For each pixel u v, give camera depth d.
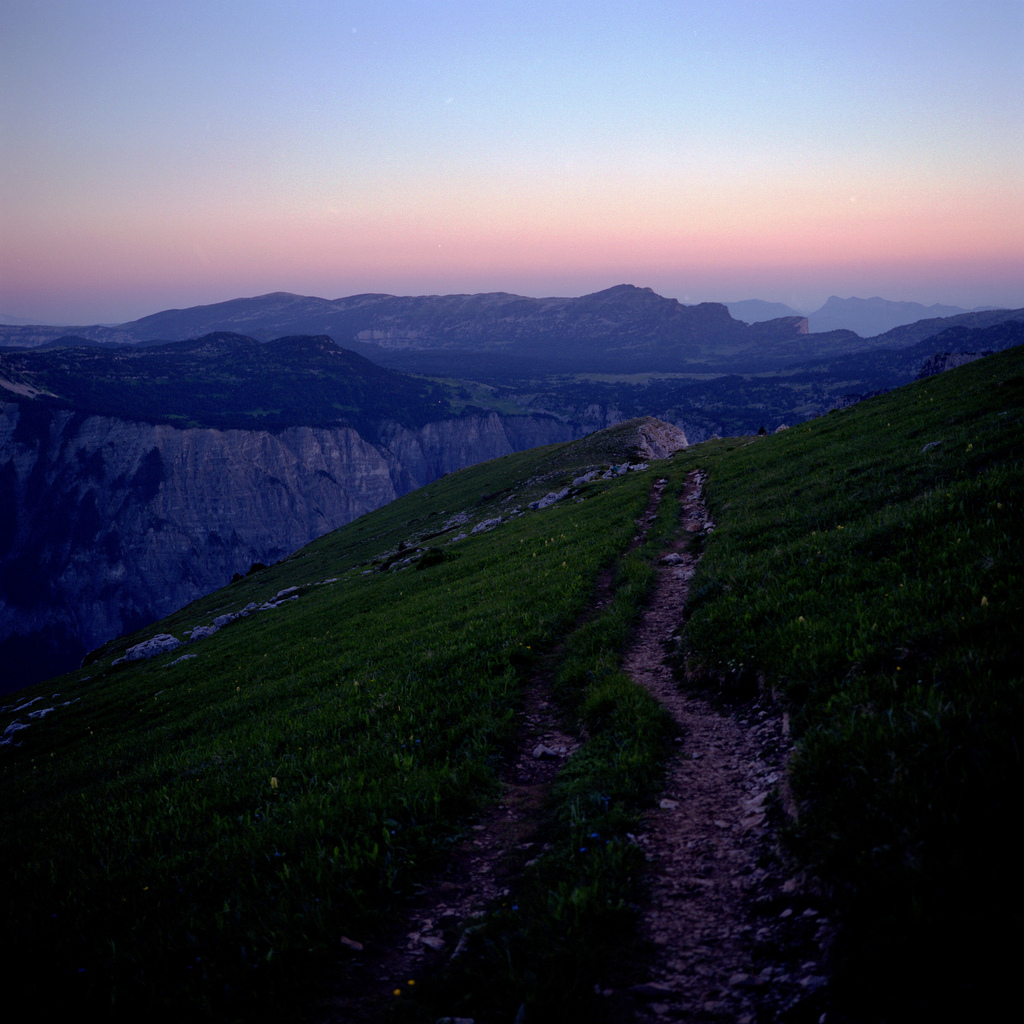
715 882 5.80
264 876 7.14
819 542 13.86
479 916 5.92
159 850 8.75
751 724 8.76
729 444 58.09
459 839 7.45
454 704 11.58
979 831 4.60
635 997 4.65
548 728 10.46
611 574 19.53
